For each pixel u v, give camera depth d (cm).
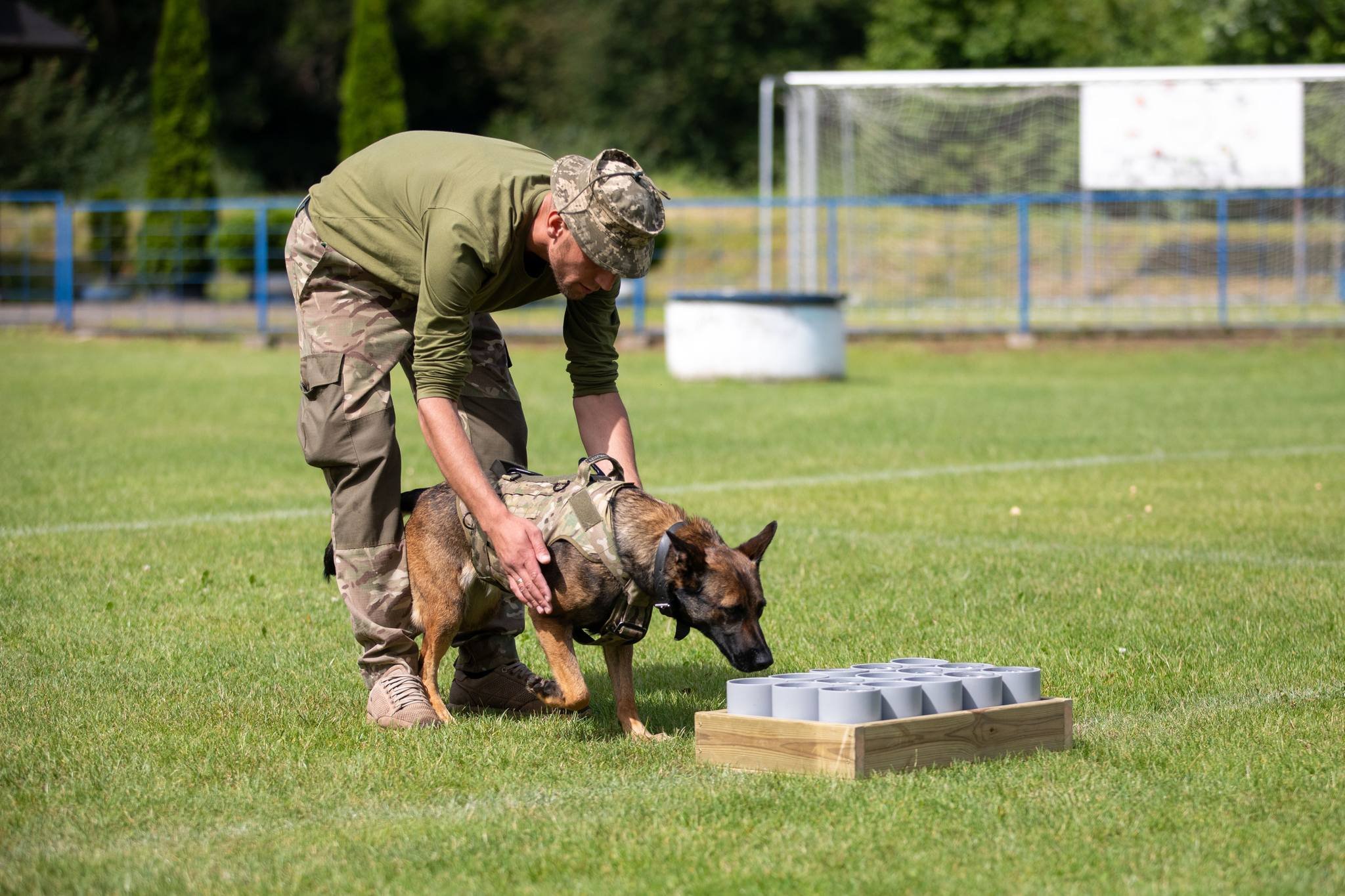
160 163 4750
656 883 442
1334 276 3997
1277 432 1897
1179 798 517
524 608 705
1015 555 1066
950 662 649
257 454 1664
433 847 477
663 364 2950
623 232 584
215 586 962
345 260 643
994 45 5772
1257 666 736
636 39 7225
